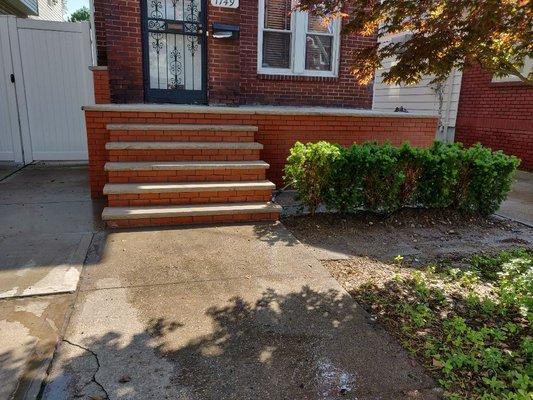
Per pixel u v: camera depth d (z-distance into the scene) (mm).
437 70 3816
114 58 6684
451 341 2805
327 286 3555
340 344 2764
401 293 3490
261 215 5129
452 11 3316
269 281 3605
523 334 2949
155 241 4379
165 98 7133
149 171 5223
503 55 3688
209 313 3076
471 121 10789
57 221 4902
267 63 7773
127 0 6566
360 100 8305
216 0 6859
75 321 2900
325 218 5262
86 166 8172
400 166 5383
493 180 5676
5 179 6961
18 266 3693
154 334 2795
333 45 8008
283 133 6484
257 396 2281
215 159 5727
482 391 2350
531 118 9312
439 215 5605
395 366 2555
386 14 3869
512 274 3707
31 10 11766
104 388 2291
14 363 2455
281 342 2766
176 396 2260
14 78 7922
